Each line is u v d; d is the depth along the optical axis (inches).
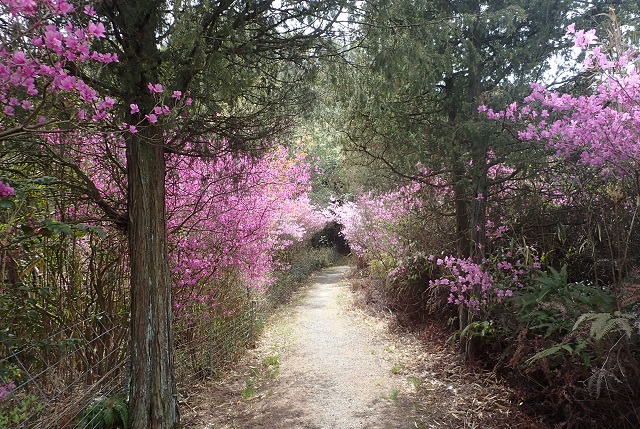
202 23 124.7
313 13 144.3
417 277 292.5
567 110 138.7
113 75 114.2
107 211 135.0
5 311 122.0
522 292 182.7
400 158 217.6
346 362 229.8
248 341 271.1
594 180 160.4
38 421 108.2
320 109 193.0
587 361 128.4
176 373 190.9
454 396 171.9
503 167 204.2
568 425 129.8
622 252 159.3
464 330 191.9
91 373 148.5
